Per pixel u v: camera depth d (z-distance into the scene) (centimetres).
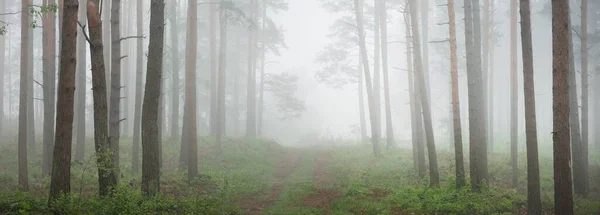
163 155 2181
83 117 1984
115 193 1056
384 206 1182
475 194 1289
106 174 1075
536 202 1102
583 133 1734
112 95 1357
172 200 1136
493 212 1151
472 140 1393
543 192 1508
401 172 1897
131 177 1638
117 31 1384
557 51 905
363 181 1630
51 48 1847
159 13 1191
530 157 1113
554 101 916
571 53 1656
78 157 1933
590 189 1661
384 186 1520
